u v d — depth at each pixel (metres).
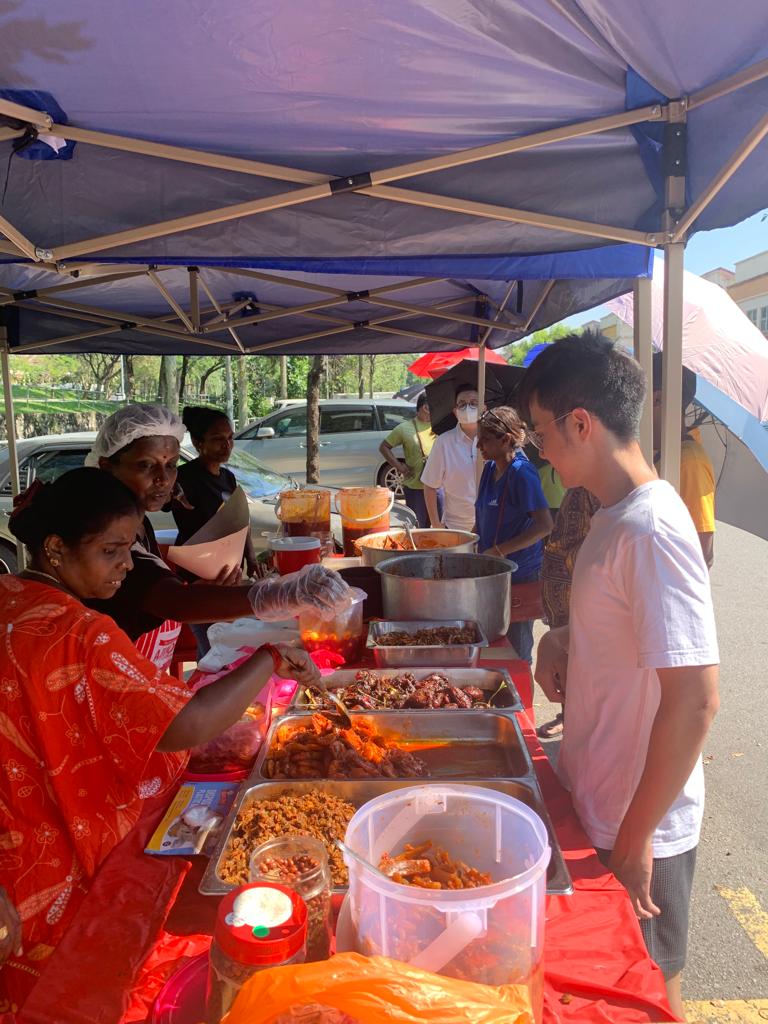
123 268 4.40
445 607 2.68
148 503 2.37
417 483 8.04
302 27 1.74
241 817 1.51
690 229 2.30
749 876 3.11
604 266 2.93
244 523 2.87
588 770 1.65
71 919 1.42
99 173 2.37
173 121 2.13
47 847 1.42
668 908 1.66
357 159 2.32
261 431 12.84
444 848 1.23
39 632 1.36
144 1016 1.08
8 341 5.73
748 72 1.86
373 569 3.14
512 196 2.40
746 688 5.06
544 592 3.13
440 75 1.93
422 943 0.91
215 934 0.93
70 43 1.77
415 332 5.95
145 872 1.41
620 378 1.53
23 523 1.46
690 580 1.41
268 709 1.99
